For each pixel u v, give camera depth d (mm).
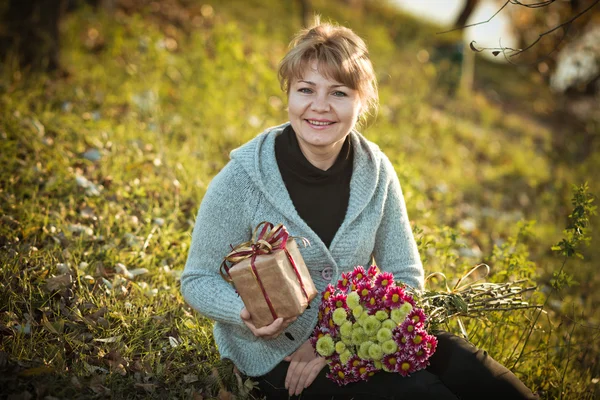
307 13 11531
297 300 2326
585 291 5070
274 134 2729
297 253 2420
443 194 6395
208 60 7438
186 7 10141
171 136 5742
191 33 9047
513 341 3701
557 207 7191
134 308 3211
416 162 7375
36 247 3516
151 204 4277
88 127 5156
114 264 3566
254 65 7590
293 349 2641
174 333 3133
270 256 2314
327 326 2475
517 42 13430
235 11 11289
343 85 2506
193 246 2656
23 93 5492
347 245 2637
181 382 2756
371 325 2377
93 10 8289
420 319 2387
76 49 6992
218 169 5406
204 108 6445
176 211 4219
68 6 8016
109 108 5867
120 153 4898
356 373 2416
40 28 6324
